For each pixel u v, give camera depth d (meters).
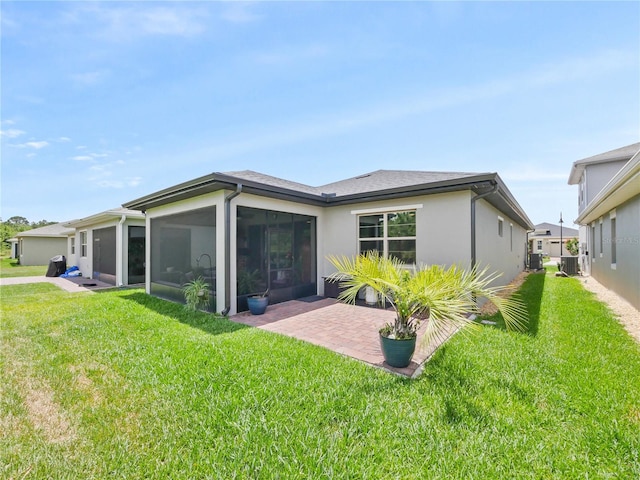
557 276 14.50
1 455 2.23
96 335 4.98
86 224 14.66
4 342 4.64
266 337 4.82
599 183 14.91
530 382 3.22
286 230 8.05
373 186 8.70
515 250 14.59
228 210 6.44
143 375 3.46
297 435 2.40
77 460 2.19
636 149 13.95
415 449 2.25
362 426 2.51
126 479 2.02
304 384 3.20
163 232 8.78
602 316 6.16
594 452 2.21
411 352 3.67
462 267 6.63
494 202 8.50
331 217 9.03
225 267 6.38
